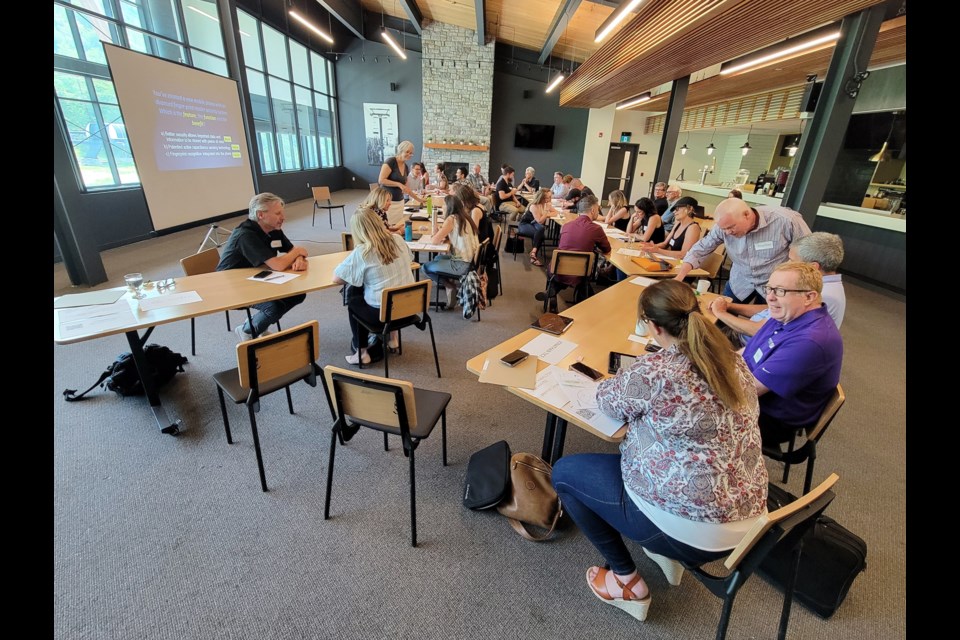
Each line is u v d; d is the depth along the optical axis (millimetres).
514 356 1646
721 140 11266
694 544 1049
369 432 2207
